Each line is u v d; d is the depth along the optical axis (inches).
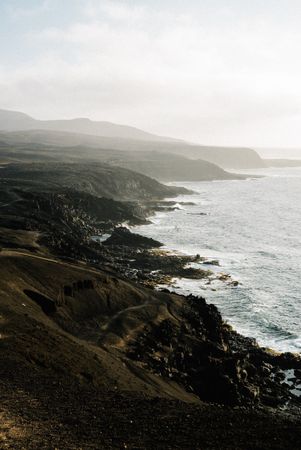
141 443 997.8
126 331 2299.5
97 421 1111.0
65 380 1428.4
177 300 2883.9
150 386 1728.6
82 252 4109.3
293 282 3722.9
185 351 2285.9
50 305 2258.9
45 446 927.7
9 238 3385.8
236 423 1160.2
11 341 1582.2
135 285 3048.7
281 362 2400.3
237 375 2103.8
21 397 1190.9
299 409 1994.3
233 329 2812.5
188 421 1157.7
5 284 2197.3
